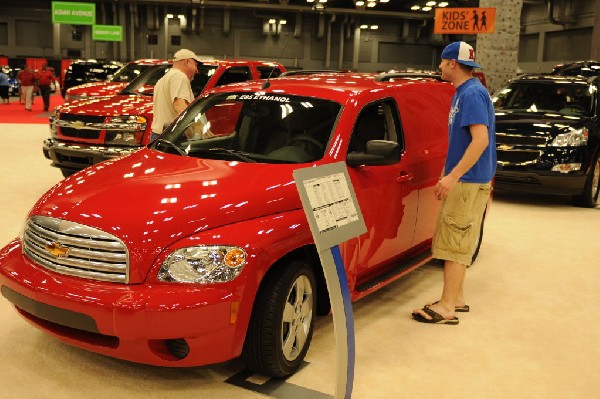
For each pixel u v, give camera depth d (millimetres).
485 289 5266
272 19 43281
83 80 21359
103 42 42938
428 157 4867
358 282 4254
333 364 3740
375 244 4262
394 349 4016
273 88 4578
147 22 42281
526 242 6801
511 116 8898
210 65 9336
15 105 26453
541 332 4391
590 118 8773
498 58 13562
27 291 3295
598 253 6449
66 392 3326
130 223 3238
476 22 12922
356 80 4832
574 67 12961
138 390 3369
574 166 8297
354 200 3027
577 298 5109
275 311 3340
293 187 3672
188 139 4453
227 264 3180
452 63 4215
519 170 8398
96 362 3664
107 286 3172
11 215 6801
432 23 45062
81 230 3279
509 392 3527
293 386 3457
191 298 3082
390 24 45281
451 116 4281
